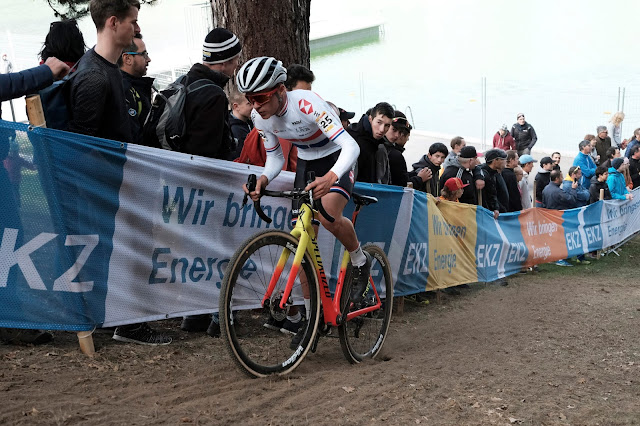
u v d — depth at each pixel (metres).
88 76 3.16
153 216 3.49
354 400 3.04
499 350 4.62
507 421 3.02
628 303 6.87
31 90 3.02
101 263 3.27
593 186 10.30
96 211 3.25
